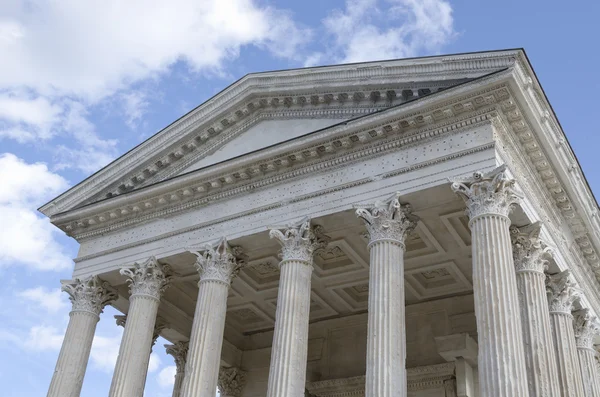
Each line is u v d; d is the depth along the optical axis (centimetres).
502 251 2505
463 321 3700
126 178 3819
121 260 3616
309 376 4016
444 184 2741
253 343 4406
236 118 3603
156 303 3444
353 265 3612
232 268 3275
